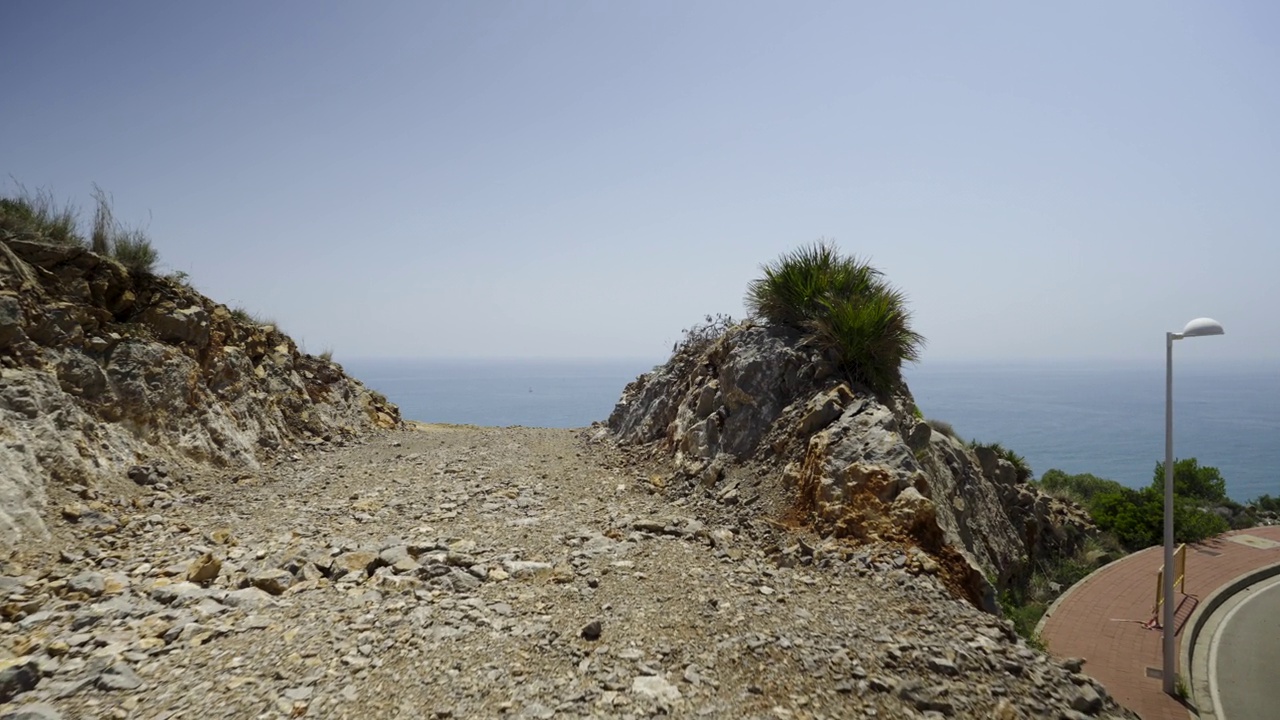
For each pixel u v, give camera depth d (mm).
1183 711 10492
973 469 17016
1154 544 23344
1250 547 22797
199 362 14188
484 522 9820
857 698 4938
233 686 4543
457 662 5125
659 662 5324
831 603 6941
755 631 5980
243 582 6699
